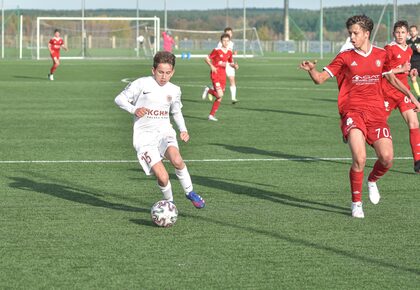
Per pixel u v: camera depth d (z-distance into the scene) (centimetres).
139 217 2000
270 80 8194
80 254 1645
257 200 2225
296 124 4172
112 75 8781
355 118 1992
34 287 1427
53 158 2969
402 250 1688
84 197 2255
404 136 3700
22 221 1948
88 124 4103
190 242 1747
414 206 2145
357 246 1717
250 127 4031
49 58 14488
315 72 1988
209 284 1448
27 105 5197
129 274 1506
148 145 1964
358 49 2003
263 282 1460
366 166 2827
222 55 4400
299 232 1844
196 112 4841
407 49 3055
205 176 2602
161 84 1959
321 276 1498
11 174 2630
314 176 2612
